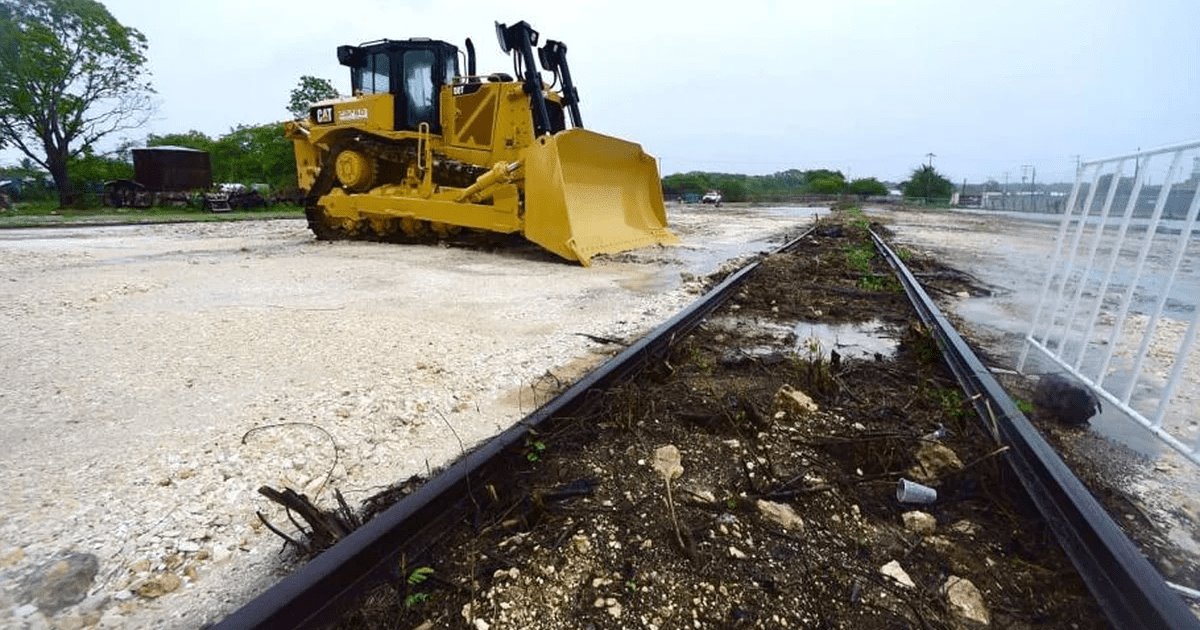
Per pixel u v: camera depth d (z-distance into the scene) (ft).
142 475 7.78
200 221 61.52
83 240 38.22
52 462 8.07
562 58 34.94
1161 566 6.21
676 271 27.27
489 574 5.84
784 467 8.07
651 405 10.01
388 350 13.35
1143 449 9.03
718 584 5.73
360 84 36.60
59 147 95.76
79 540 6.44
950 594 5.59
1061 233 13.43
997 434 8.66
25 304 17.21
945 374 12.27
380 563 5.75
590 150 31.48
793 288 23.20
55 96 90.58
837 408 10.21
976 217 96.99
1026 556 6.23
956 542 6.49
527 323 16.47
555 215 27.76
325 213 37.63
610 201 34.63
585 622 5.25
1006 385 11.94
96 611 5.48
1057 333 16.72
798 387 11.16
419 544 6.16
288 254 30.27
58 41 88.12
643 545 6.33
